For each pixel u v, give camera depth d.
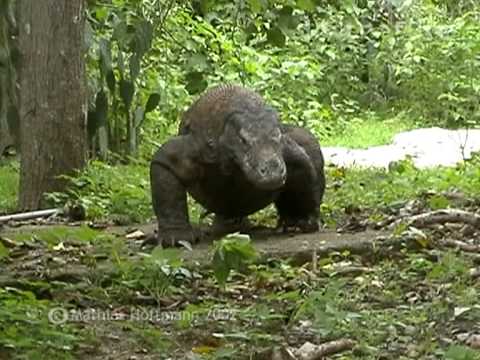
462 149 14.82
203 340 6.18
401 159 15.88
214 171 8.40
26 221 11.02
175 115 18.64
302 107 22.70
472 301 6.65
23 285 7.29
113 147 15.62
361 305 6.82
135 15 15.91
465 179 12.09
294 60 23.66
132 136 15.62
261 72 22.30
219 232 8.98
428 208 10.11
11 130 15.24
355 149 19.09
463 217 9.01
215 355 5.75
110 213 11.14
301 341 6.13
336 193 11.67
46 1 11.76
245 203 8.63
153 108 15.64
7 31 15.37
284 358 5.71
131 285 7.25
